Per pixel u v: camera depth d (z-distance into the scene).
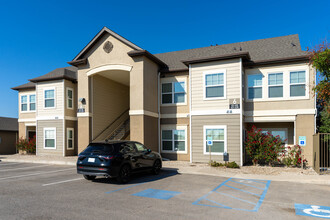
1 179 9.98
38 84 20.28
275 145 13.13
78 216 5.51
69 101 19.73
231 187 8.66
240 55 13.49
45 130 19.86
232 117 13.70
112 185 8.88
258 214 5.83
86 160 9.10
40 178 10.21
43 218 5.34
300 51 14.30
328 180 9.45
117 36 15.74
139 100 15.00
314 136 12.17
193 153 14.48
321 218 5.62
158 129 16.72
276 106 14.05
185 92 16.33
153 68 16.38
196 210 6.07
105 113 18.69
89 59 16.94
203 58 14.23
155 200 6.92
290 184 9.22
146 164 10.58
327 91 11.21
